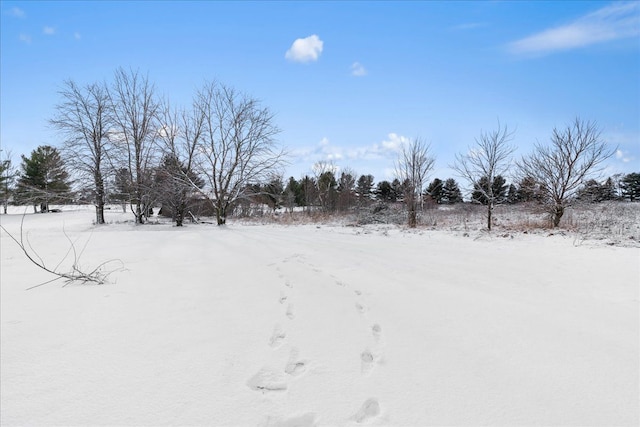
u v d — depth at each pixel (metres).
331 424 1.93
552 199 12.98
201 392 2.20
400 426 1.92
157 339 2.94
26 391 2.18
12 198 28.80
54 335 2.99
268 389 2.24
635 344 2.95
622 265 6.15
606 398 2.19
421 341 2.96
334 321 3.37
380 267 5.87
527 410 2.06
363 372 2.46
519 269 5.82
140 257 6.91
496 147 13.67
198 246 8.60
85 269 5.72
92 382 2.29
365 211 21.16
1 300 3.97
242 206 25.70
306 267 5.83
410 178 16.44
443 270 5.68
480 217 18.27
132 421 1.92
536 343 2.95
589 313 3.68
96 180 19.59
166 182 17.52
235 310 3.66
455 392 2.23
